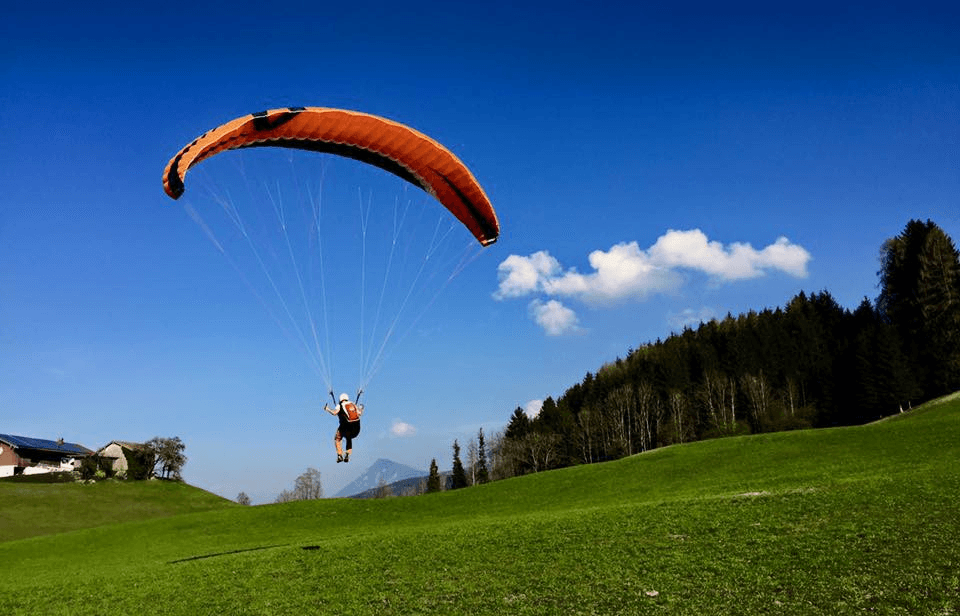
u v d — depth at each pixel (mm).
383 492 149500
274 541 39625
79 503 78938
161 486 90438
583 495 45938
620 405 113500
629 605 16203
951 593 14500
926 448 38094
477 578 19828
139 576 25891
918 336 94812
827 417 97812
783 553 18703
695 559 19203
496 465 130625
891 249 104688
